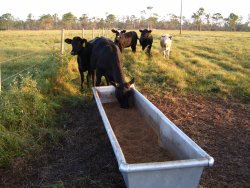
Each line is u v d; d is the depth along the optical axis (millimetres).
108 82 7871
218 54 17516
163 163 3271
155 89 9562
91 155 5277
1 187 4379
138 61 13523
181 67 12836
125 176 3506
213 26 88250
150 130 5707
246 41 28156
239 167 5016
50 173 4723
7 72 10438
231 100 8672
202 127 6688
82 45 8586
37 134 5746
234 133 6391
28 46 18906
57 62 10023
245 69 12703
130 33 15711
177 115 7402
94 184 4418
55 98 7781
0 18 65938
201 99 8742
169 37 15344
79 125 6531
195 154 3738
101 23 78688
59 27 75312
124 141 5387
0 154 4820
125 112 6629
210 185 4484
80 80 9891
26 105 6176
